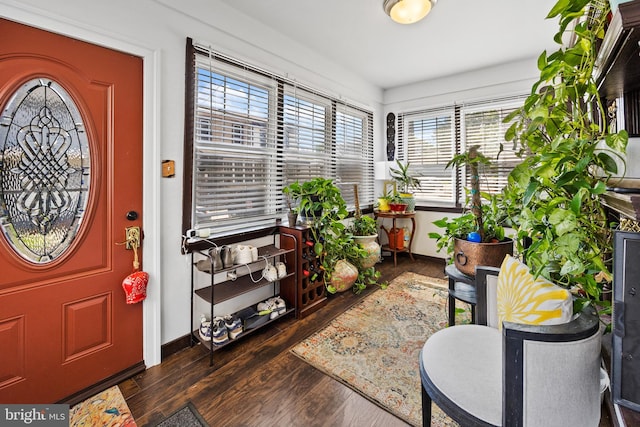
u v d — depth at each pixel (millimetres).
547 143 1227
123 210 1730
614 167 862
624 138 815
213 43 2139
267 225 2627
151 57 1806
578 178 931
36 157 1445
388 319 2443
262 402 1555
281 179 2785
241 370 1815
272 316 2299
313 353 1980
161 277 1920
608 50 827
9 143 1374
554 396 870
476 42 2828
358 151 3900
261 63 2465
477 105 3607
